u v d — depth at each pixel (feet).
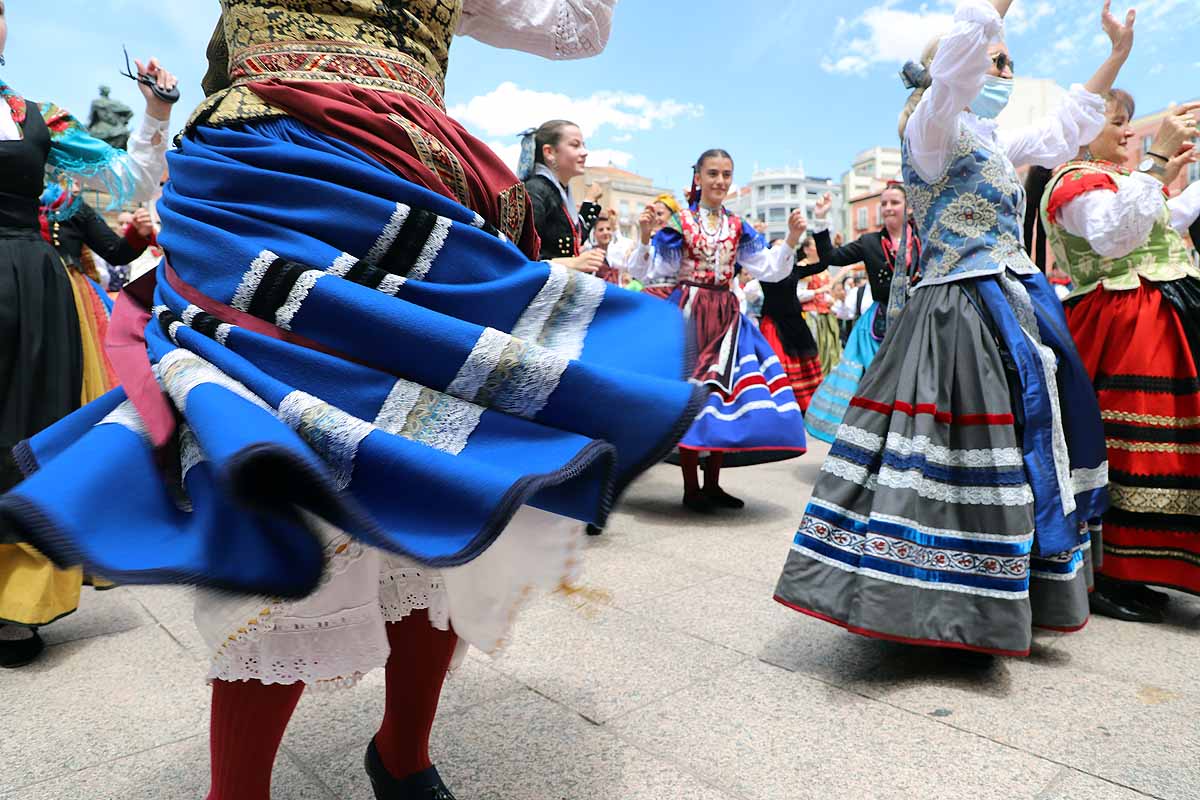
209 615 2.89
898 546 6.24
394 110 3.51
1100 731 5.49
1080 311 8.72
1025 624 6.10
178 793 4.80
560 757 5.13
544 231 10.61
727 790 4.78
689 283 12.88
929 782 4.86
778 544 10.44
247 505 2.38
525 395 3.08
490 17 4.41
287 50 3.52
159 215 3.46
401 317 3.00
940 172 6.86
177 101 7.22
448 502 2.72
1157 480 7.81
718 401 12.26
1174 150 8.52
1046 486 6.35
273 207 3.22
